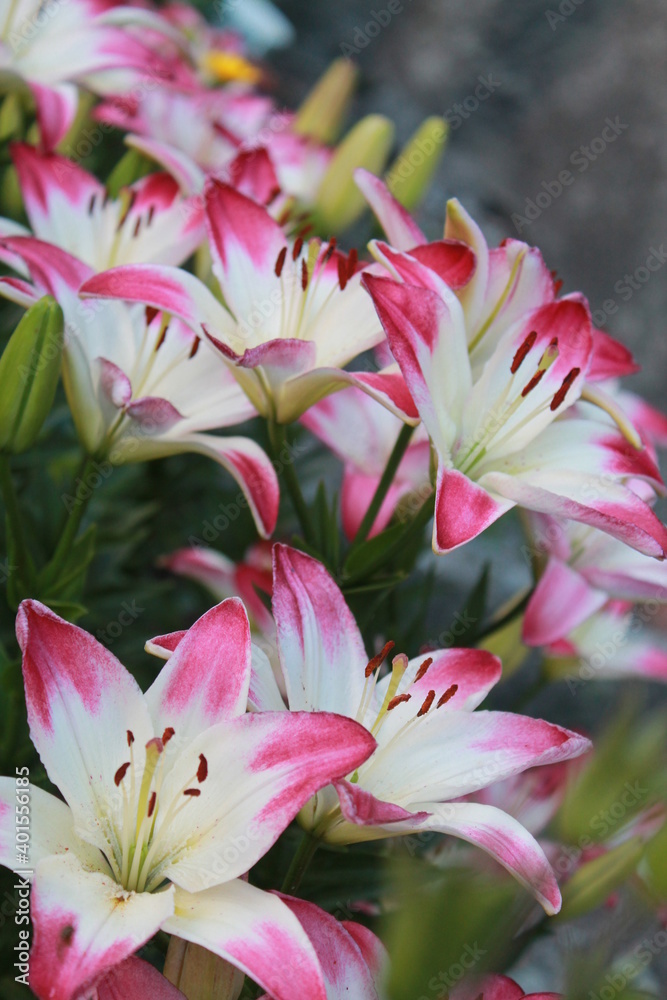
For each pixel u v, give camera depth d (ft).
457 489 2.97
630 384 6.79
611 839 2.93
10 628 3.58
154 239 3.54
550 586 3.41
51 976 2.51
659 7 7.32
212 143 4.13
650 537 2.98
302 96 8.09
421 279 3.08
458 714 2.91
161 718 2.77
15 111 3.83
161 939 2.88
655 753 2.40
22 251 3.21
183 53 4.16
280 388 3.12
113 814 2.73
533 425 3.16
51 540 3.51
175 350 3.29
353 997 2.68
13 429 3.11
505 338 3.16
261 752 2.70
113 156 4.63
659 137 7.27
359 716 2.89
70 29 3.79
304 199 4.14
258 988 2.86
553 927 2.93
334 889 3.22
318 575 2.89
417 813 2.68
